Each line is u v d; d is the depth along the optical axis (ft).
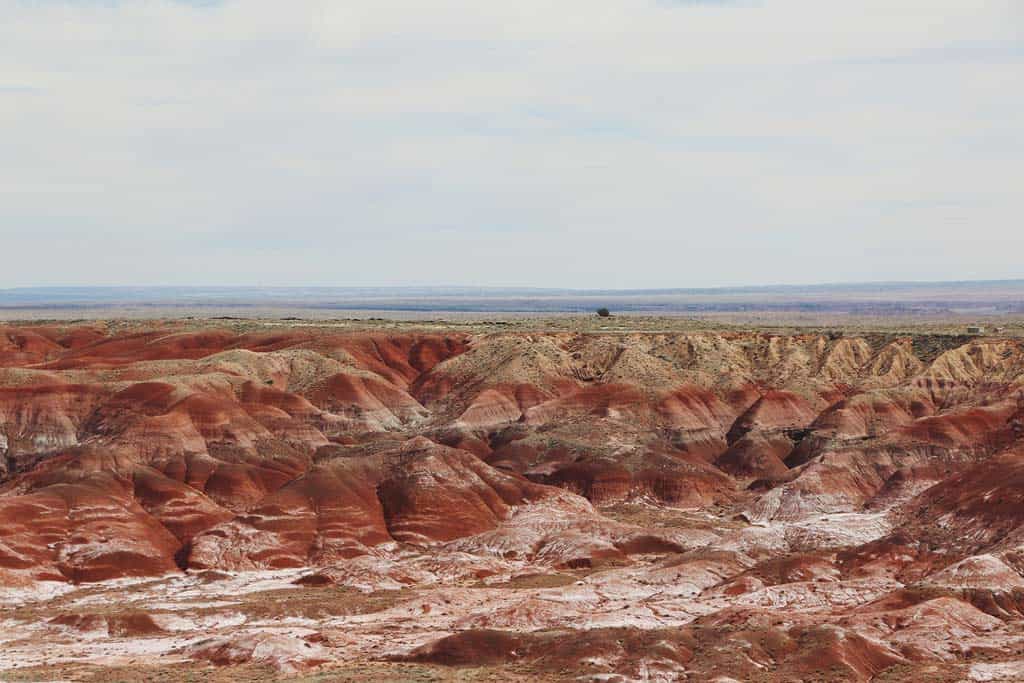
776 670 445.37
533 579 625.00
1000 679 434.30
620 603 565.94
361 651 488.02
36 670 458.91
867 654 457.68
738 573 609.01
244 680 436.76
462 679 431.43
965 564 540.11
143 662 477.77
